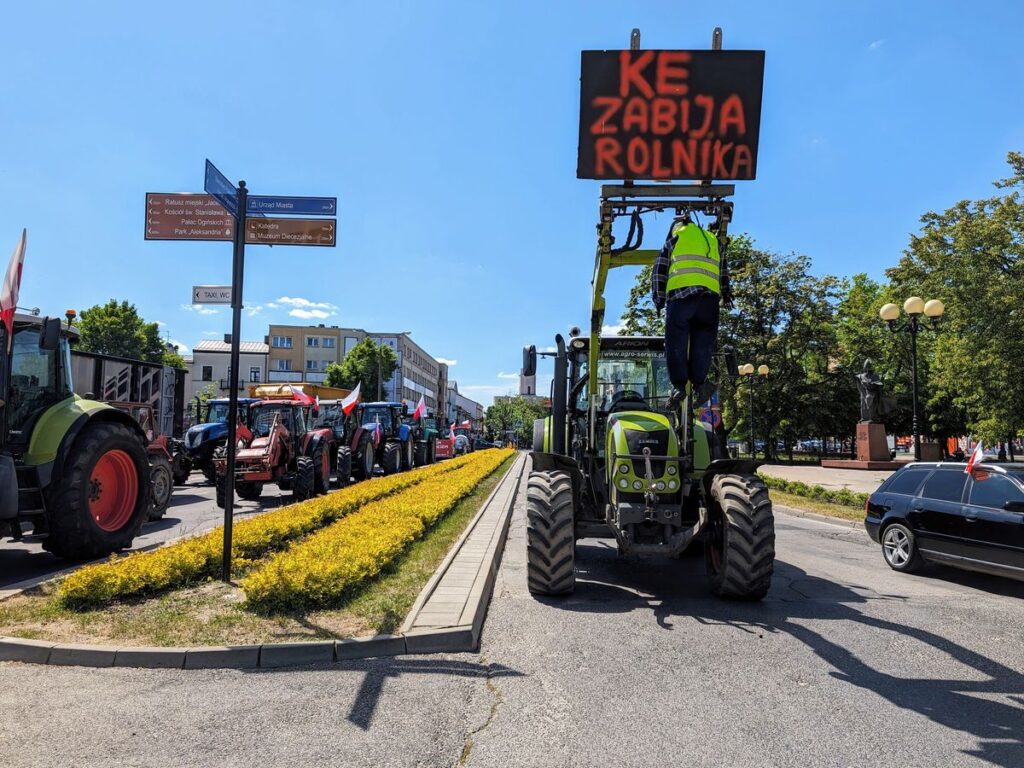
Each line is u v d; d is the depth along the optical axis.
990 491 7.12
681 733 3.32
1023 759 3.10
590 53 5.70
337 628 4.63
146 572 5.47
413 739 3.20
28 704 3.55
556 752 3.09
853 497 15.00
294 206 6.19
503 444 82.00
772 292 36.19
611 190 5.88
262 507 12.95
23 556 7.77
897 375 41.09
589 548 9.42
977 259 23.83
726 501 6.07
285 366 84.81
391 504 10.39
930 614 5.78
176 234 6.20
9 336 6.53
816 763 3.03
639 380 8.18
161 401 17.84
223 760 2.96
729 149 5.73
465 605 5.22
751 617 5.59
